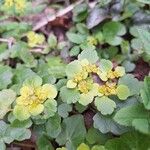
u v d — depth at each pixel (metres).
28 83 0.10
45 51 0.14
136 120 0.09
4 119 0.11
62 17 0.15
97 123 0.10
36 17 0.16
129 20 0.14
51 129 0.10
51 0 0.16
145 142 0.09
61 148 0.10
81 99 0.10
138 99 0.10
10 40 0.14
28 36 0.14
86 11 0.14
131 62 0.13
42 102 0.10
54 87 0.10
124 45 0.13
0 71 0.12
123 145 0.10
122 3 0.14
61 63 0.13
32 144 0.11
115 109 0.10
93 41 0.13
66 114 0.10
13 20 0.15
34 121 0.10
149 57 0.13
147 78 0.09
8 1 0.14
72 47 0.13
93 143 0.10
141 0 0.11
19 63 0.13
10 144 0.11
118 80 0.10
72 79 0.10
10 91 0.11
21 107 0.10
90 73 0.10
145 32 0.10
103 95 0.10
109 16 0.14
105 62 0.10
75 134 0.10
